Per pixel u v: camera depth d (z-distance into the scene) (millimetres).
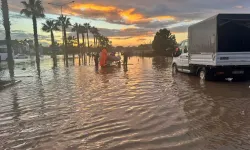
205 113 7938
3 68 34062
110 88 13328
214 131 6289
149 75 19484
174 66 21203
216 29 13844
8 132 6621
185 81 15508
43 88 14164
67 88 13773
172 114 7918
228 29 13906
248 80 15758
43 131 6617
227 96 10531
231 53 14062
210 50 14562
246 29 14031
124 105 9266
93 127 6828
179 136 5992
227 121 7070
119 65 31516
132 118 7578
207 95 10820
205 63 15312
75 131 6547
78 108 9000
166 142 5645
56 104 9789
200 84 14125
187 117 7551
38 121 7535
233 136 5922
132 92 11945
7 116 8211
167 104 9289
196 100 9852
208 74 15336
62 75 21391
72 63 41750
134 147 5418
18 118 7930
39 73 24000
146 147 5402
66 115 8102
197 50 16234
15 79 19125
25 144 5762
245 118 7320
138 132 6348
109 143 5680
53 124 7191
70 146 5562
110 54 33625
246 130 6309
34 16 45312
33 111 8781
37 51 46219
